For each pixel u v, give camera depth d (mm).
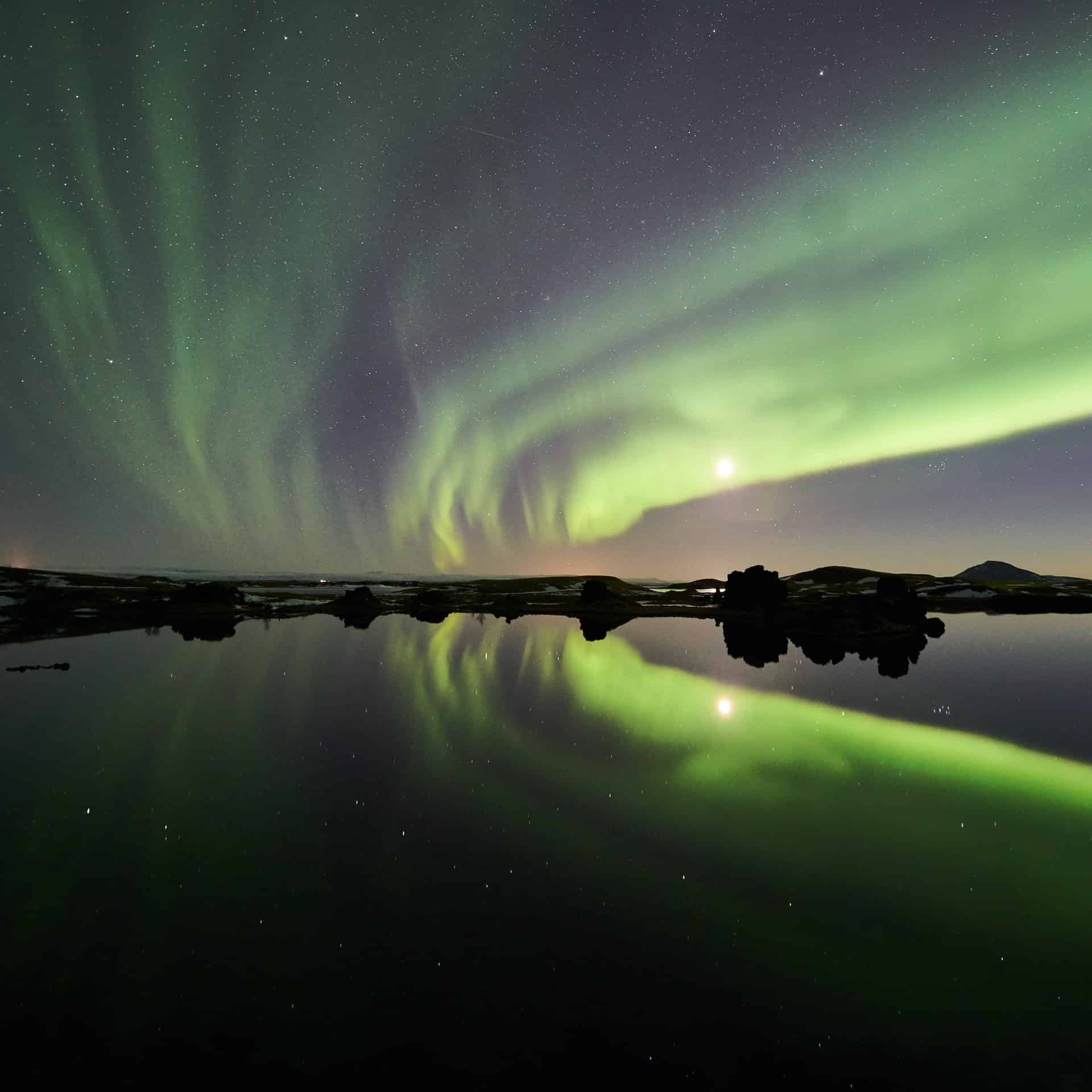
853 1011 8453
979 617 75375
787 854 13266
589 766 19172
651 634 59000
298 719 24469
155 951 9586
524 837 13992
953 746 21500
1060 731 23578
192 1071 7258
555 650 46844
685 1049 7723
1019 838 14141
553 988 8820
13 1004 8398
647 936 10172
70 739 21078
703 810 15766
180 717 24375
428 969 9211
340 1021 8102
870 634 56844
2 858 12703
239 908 10859
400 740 21703
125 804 15648
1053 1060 7609
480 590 133250
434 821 14828
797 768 19125
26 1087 6984
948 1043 7914
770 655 44500
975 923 10680
